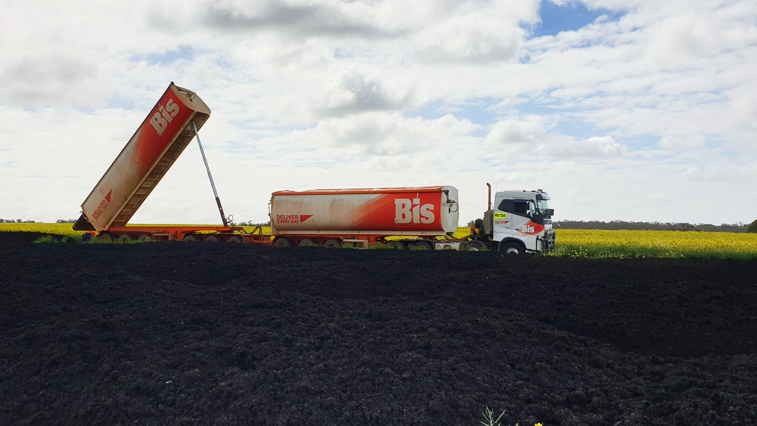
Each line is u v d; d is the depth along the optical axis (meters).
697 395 6.00
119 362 7.12
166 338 8.12
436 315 9.48
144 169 22.97
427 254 18.00
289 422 5.36
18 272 12.09
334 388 6.17
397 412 5.56
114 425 5.47
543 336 8.63
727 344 8.64
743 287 11.48
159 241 23.36
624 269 13.55
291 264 15.32
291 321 9.04
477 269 14.76
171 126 21.61
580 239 26.92
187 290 11.24
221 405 5.75
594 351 8.20
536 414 5.68
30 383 6.36
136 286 11.09
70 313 8.98
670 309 9.88
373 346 7.58
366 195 21.67
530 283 12.22
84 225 26.67
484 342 8.03
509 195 18.61
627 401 5.95
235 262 15.20
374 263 15.71
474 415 5.57
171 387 6.18
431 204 20.59
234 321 9.14
